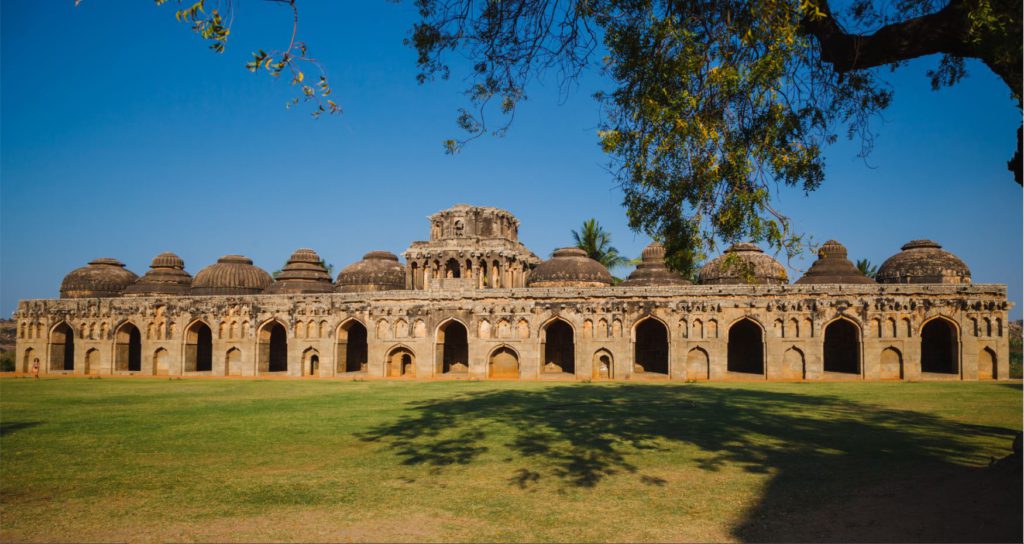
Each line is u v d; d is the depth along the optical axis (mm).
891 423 21125
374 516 11336
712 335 44312
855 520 10438
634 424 21438
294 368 49906
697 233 14320
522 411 25281
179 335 52312
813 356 42844
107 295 59938
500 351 47812
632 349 45562
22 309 56500
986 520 9688
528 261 58781
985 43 10984
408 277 54469
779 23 12117
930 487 12008
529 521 10992
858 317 42719
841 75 13914
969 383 38188
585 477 13984
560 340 49938
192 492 12953
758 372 48062
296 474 14445
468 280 51281
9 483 13711
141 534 10492
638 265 54375
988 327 41719
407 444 18000
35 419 23375
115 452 17016
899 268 48250
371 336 48906
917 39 12195
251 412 25234
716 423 21500
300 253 58281
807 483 13031
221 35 9016
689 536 10125
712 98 13695
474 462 15586
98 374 53656
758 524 10570
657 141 13938
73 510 11797
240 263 59250
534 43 14578
